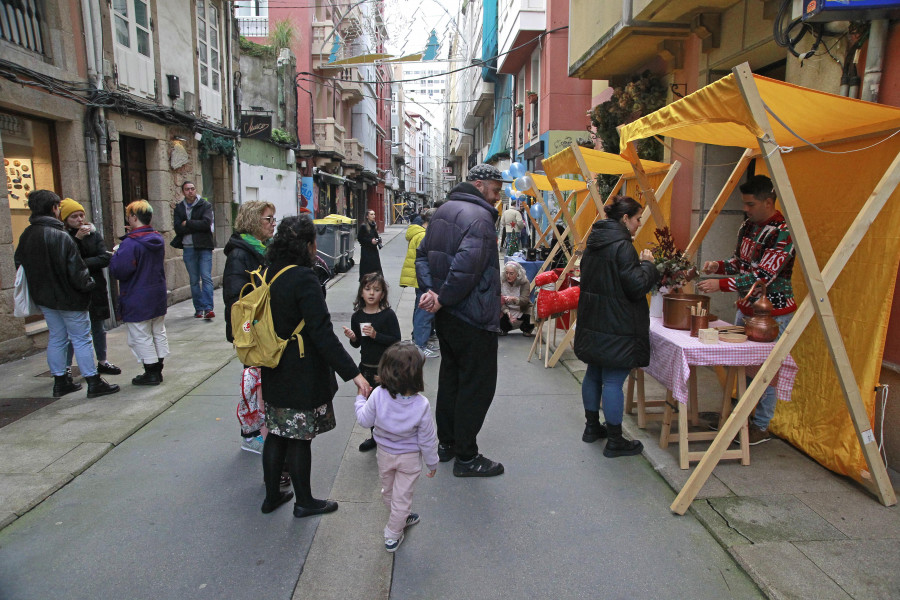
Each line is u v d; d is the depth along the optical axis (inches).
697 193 242.2
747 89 104.6
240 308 118.3
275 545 115.5
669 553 111.7
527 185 309.7
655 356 154.9
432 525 122.6
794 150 155.3
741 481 135.2
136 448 160.9
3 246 239.8
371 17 746.8
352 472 148.2
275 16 833.5
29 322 268.1
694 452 147.1
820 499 126.5
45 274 186.2
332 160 880.3
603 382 153.6
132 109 332.2
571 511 127.6
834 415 140.3
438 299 138.5
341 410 193.2
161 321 214.1
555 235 294.4
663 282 161.2
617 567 107.4
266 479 125.5
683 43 262.2
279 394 120.2
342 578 105.3
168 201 386.0
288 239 119.5
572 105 540.4
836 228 141.6
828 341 118.6
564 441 166.4
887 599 93.7
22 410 185.6
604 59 301.7
